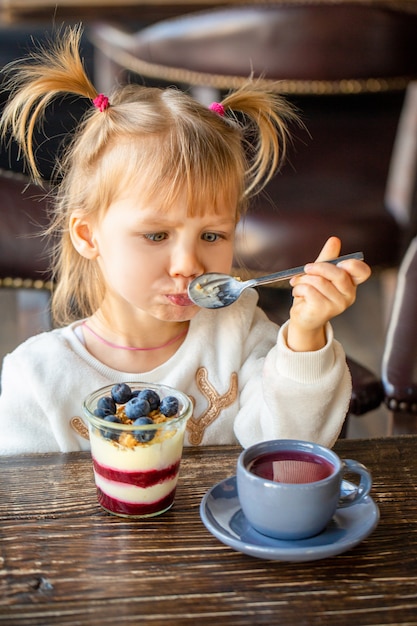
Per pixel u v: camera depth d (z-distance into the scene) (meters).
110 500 0.86
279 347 1.01
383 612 0.72
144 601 0.73
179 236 1.06
